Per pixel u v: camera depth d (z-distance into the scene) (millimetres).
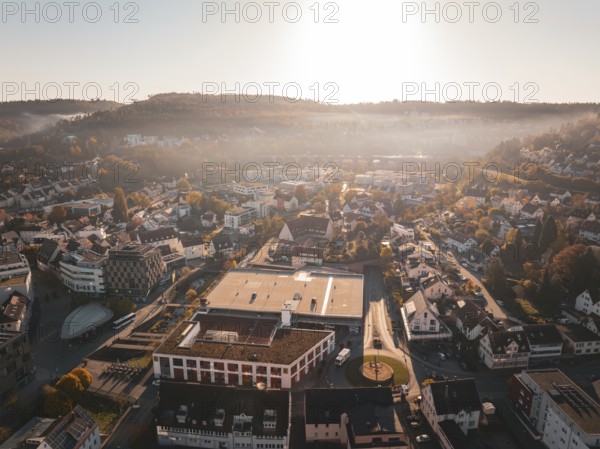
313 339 154375
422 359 154625
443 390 122062
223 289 195000
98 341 166875
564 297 192750
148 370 149375
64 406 126750
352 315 173000
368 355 157500
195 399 120688
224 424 116875
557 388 119812
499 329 159625
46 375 146500
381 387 123688
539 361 151750
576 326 163875
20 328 167125
